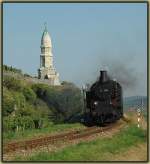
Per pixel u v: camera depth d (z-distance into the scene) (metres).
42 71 127.25
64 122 67.38
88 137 39.28
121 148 33.38
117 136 40.84
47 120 62.47
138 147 36.00
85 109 55.59
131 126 53.22
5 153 28.64
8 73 67.00
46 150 30.59
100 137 39.72
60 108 73.81
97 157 28.97
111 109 53.97
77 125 53.00
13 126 48.25
